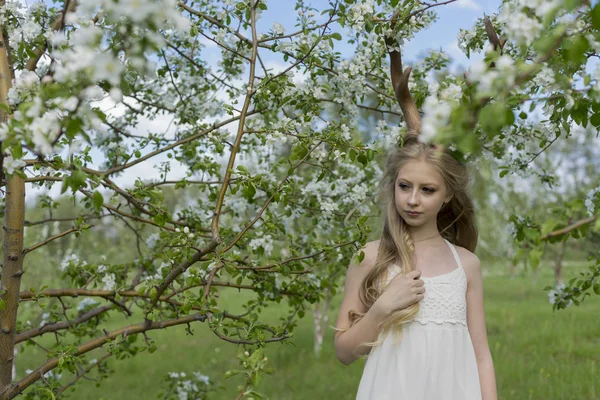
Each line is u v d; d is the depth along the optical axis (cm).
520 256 112
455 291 209
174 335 891
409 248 213
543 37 116
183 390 400
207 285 208
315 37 233
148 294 242
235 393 564
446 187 209
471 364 207
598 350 641
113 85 113
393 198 217
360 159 215
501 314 948
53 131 123
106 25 143
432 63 284
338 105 277
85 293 241
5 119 180
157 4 113
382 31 232
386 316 200
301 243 306
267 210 271
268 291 252
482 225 1358
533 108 128
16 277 203
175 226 271
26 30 192
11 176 156
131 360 724
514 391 512
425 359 200
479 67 111
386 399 197
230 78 312
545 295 1234
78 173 137
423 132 108
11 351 204
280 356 699
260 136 230
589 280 252
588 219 113
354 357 211
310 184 290
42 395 261
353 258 221
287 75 231
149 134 290
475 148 107
